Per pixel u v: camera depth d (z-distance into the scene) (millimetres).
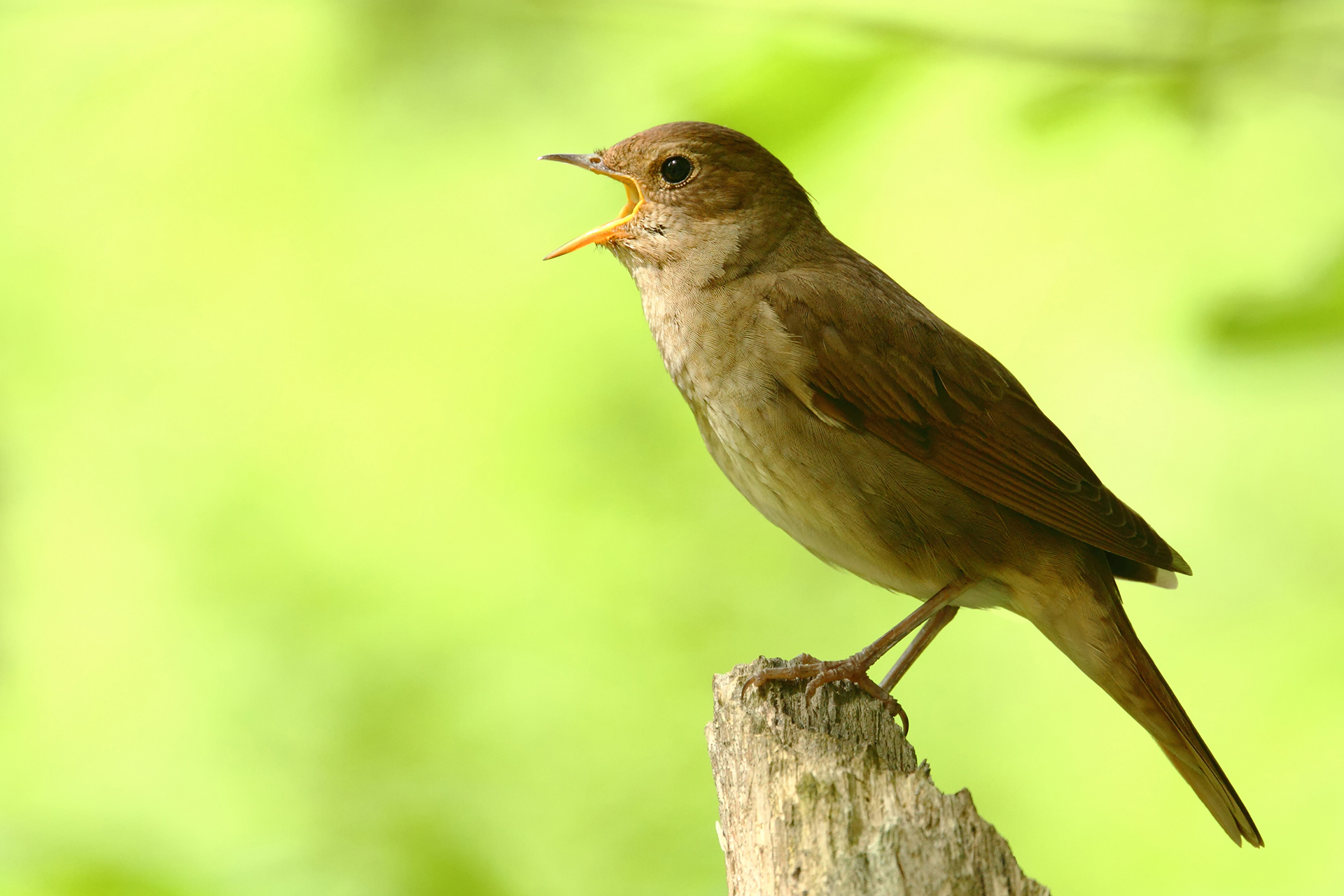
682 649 12500
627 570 13195
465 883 8250
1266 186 10875
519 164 14203
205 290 15828
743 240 7531
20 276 15562
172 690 12594
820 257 7707
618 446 13844
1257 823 10023
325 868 7844
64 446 15273
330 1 8750
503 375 15078
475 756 11227
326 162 13461
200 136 12984
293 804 10617
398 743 11336
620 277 15094
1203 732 10430
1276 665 10453
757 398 7242
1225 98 7547
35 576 14156
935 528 7215
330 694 11805
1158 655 11133
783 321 7250
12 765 12094
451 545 13977
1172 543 11539
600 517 13617
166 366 15852
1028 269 13156
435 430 14969
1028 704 12633
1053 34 7711
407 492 14609
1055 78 7574
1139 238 12086
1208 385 6688
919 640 7414
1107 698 12438
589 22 8461
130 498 14914
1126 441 12359
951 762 12234
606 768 11445
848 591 12938
